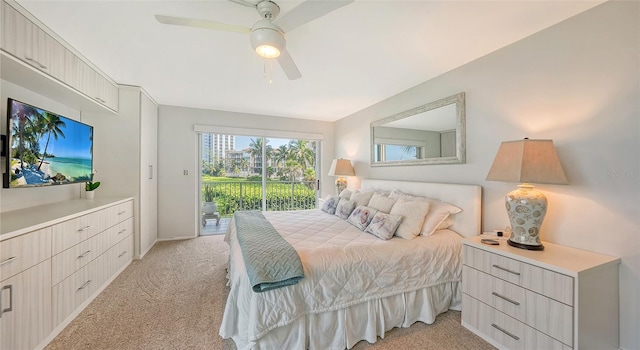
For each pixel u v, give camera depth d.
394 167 3.42
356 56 2.27
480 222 2.23
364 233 2.26
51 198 2.46
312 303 1.55
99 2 1.55
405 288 1.83
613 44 1.51
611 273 1.43
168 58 2.33
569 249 1.64
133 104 3.13
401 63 2.42
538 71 1.88
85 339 1.67
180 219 4.07
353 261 1.72
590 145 1.61
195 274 2.74
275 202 4.88
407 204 2.28
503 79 2.11
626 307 1.45
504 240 1.83
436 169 2.76
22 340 1.42
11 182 1.79
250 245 1.75
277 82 2.96
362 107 4.05
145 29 1.85
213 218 4.52
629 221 1.46
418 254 1.92
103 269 2.36
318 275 1.60
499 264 1.62
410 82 2.93
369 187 3.64
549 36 1.81
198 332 1.76
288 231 2.30
